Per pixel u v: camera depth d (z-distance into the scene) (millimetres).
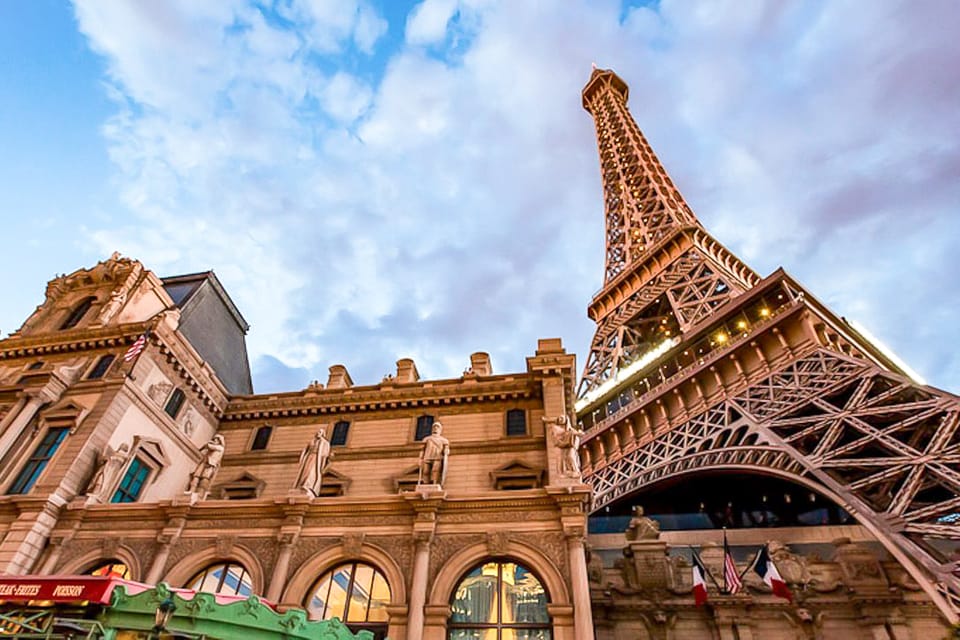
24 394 27203
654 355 54969
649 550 26844
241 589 20656
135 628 12367
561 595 18391
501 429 28656
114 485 25109
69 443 25188
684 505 44719
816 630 23406
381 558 20219
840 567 25609
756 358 42250
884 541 23922
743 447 34875
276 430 32219
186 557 21312
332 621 14406
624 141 106062
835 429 31641
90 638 11906
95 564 22078
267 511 22078
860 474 29766
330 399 32312
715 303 54844
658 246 71188
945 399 27656
